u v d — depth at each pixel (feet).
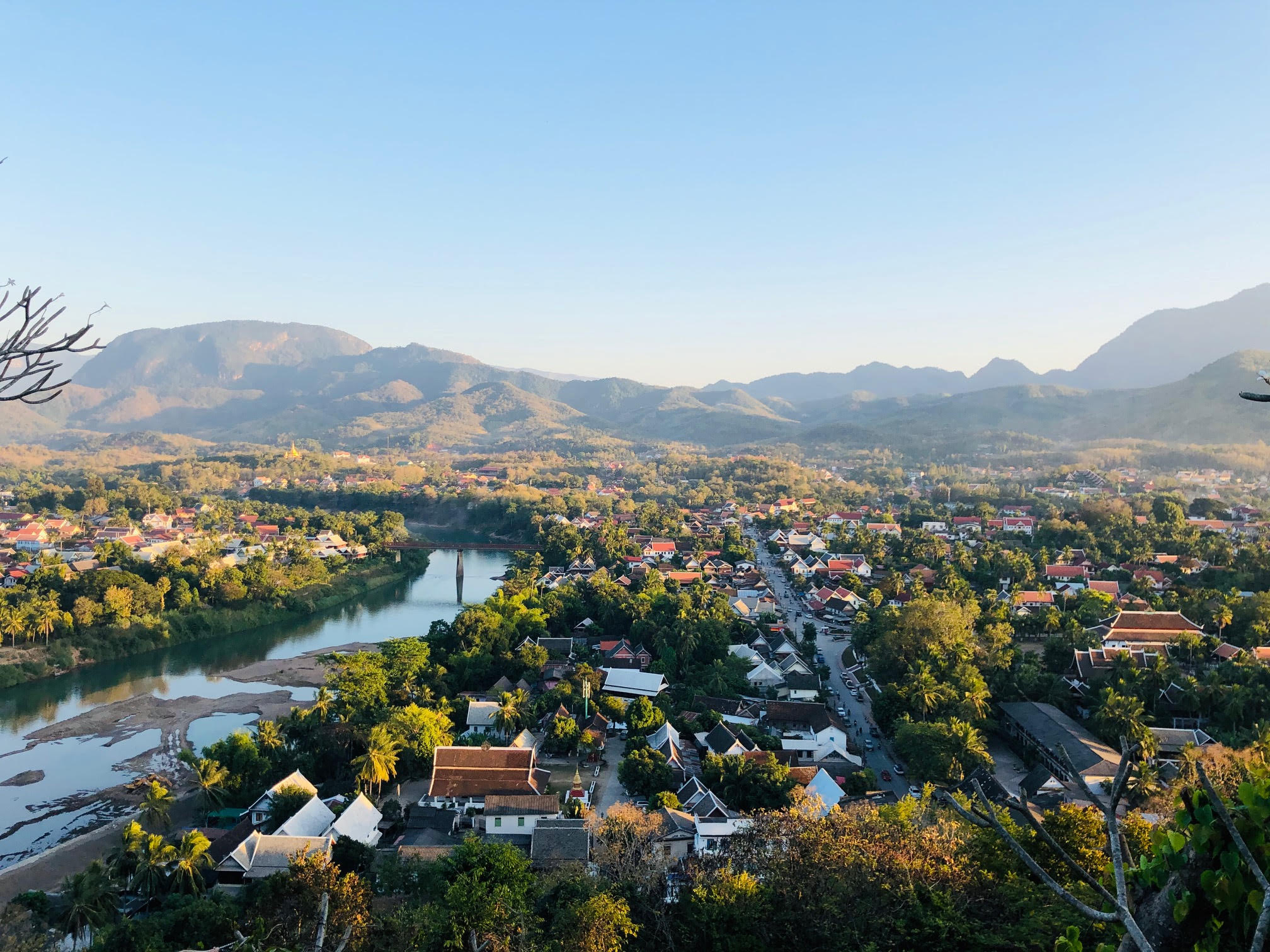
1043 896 115.96
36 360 50.47
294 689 454.40
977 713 338.95
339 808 283.38
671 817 264.52
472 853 197.88
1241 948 45.27
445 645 461.37
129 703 428.56
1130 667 364.99
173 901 221.05
